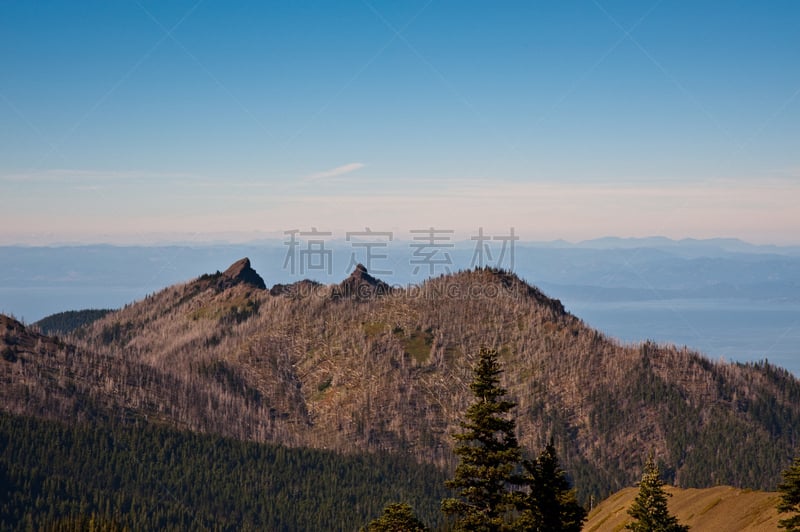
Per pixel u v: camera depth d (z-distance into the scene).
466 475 91.38
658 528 134.88
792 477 123.69
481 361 93.88
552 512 104.00
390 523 103.06
